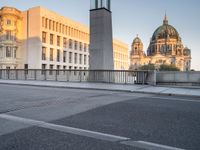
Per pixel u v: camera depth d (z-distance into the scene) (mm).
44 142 3473
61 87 13883
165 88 12578
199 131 4176
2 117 5262
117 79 16562
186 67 159875
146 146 3324
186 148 3277
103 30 17344
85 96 9234
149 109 6324
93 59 17719
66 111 5988
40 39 45969
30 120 4965
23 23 48375
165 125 4582
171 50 154000
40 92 10703
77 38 58656
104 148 3211
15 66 46656
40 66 45781
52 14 49594
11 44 45688
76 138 3674
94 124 4625
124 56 99000
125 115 5508
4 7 45844
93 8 17938
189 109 6383
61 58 52281
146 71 15469
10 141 3523
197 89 12086
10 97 8719
